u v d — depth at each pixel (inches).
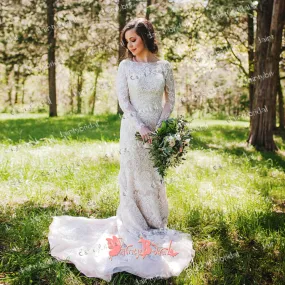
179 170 247.1
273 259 139.1
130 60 139.4
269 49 360.5
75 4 638.5
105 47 717.3
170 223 167.3
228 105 1002.7
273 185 233.6
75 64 746.2
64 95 1222.9
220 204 191.0
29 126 493.4
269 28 369.7
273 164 305.7
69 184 210.8
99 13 650.8
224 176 241.1
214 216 173.3
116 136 384.8
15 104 1015.0
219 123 700.0
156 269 124.5
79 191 202.2
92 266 126.6
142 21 135.0
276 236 153.9
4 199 186.7
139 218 144.3
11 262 129.4
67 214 174.9
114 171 239.8
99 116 663.1
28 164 239.3
